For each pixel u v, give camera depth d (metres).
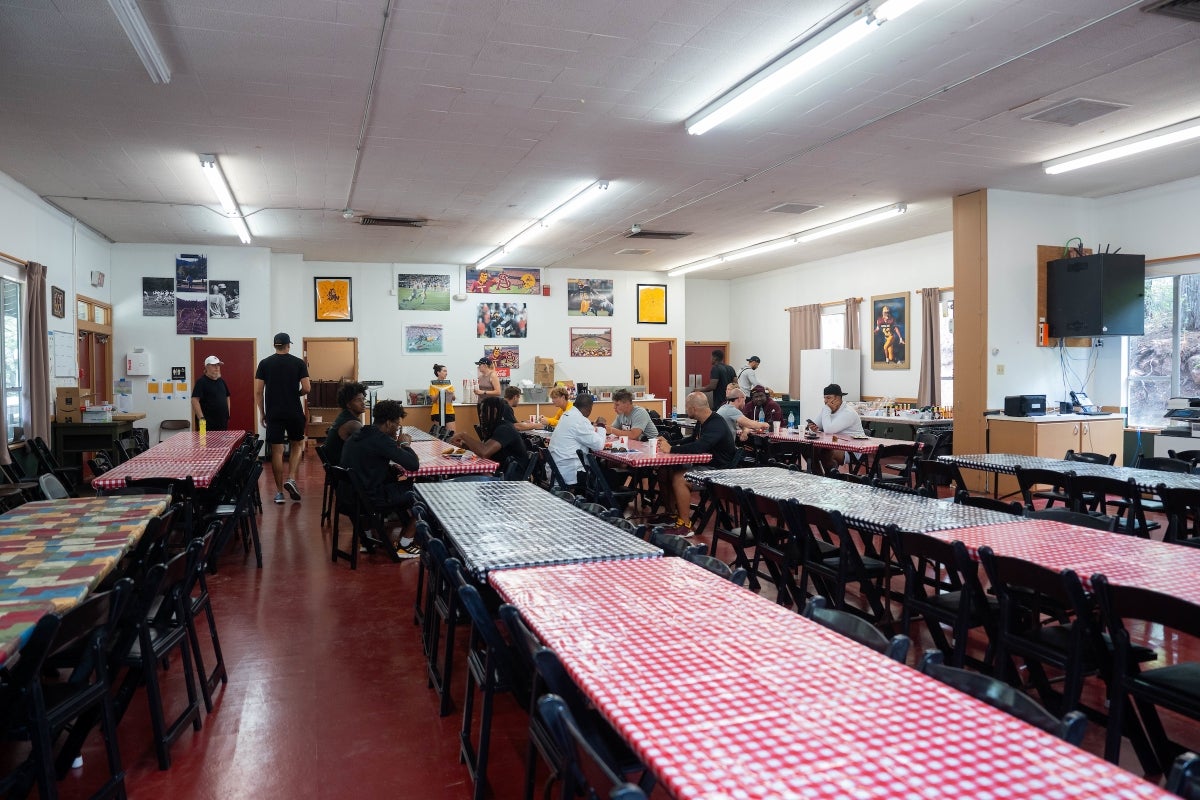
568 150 7.12
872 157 7.41
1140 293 8.44
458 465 5.66
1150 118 6.34
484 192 8.77
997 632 2.97
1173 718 3.04
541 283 14.88
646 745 1.31
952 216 9.74
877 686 1.58
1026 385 8.84
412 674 3.62
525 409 12.34
